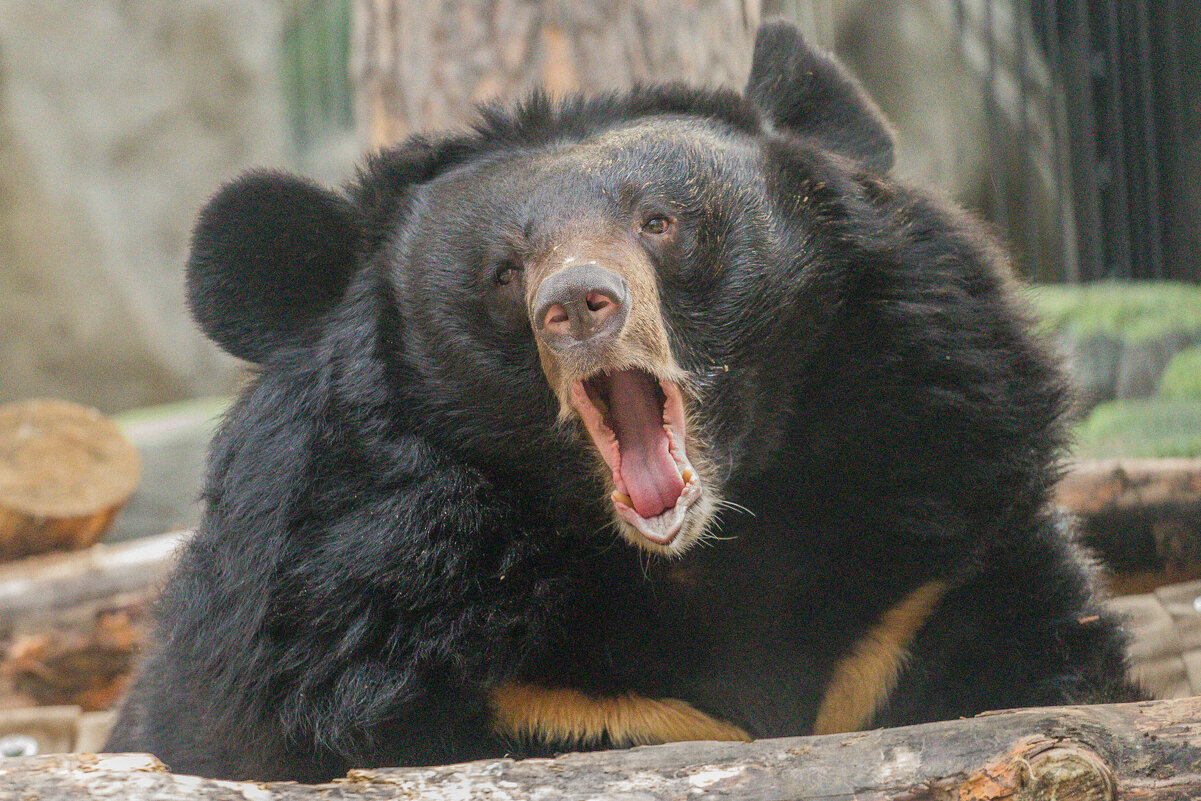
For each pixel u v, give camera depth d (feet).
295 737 23.02
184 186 130.31
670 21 49.52
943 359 24.66
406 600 23.08
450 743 22.93
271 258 25.82
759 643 25.30
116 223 125.80
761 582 25.14
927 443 24.76
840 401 25.00
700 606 24.86
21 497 51.78
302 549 23.50
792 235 24.97
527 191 24.31
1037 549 25.26
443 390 24.34
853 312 25.05
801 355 24.97
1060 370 26.27
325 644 22.97
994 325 25.41
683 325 24.04
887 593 25.02
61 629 48.32
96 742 44.70
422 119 50.98
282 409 24.73
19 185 119.14
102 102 126.62
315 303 25.98
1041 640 24.84
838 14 130.41
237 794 16.24
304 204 26.03
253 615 23.29
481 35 50.08
